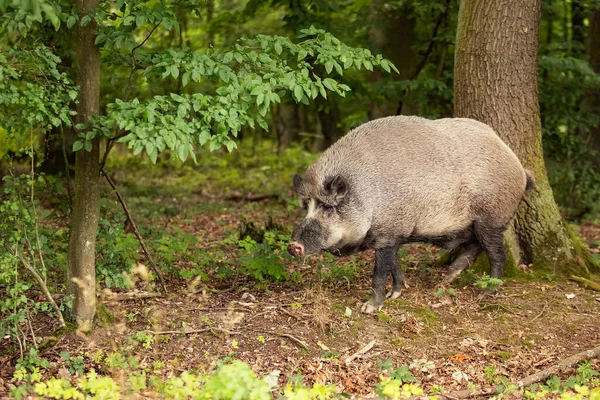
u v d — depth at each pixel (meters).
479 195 7.19
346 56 6.12
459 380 5.76
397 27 13.75
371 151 6.81
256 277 7.46
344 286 7.68
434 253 9.43
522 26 7.96
